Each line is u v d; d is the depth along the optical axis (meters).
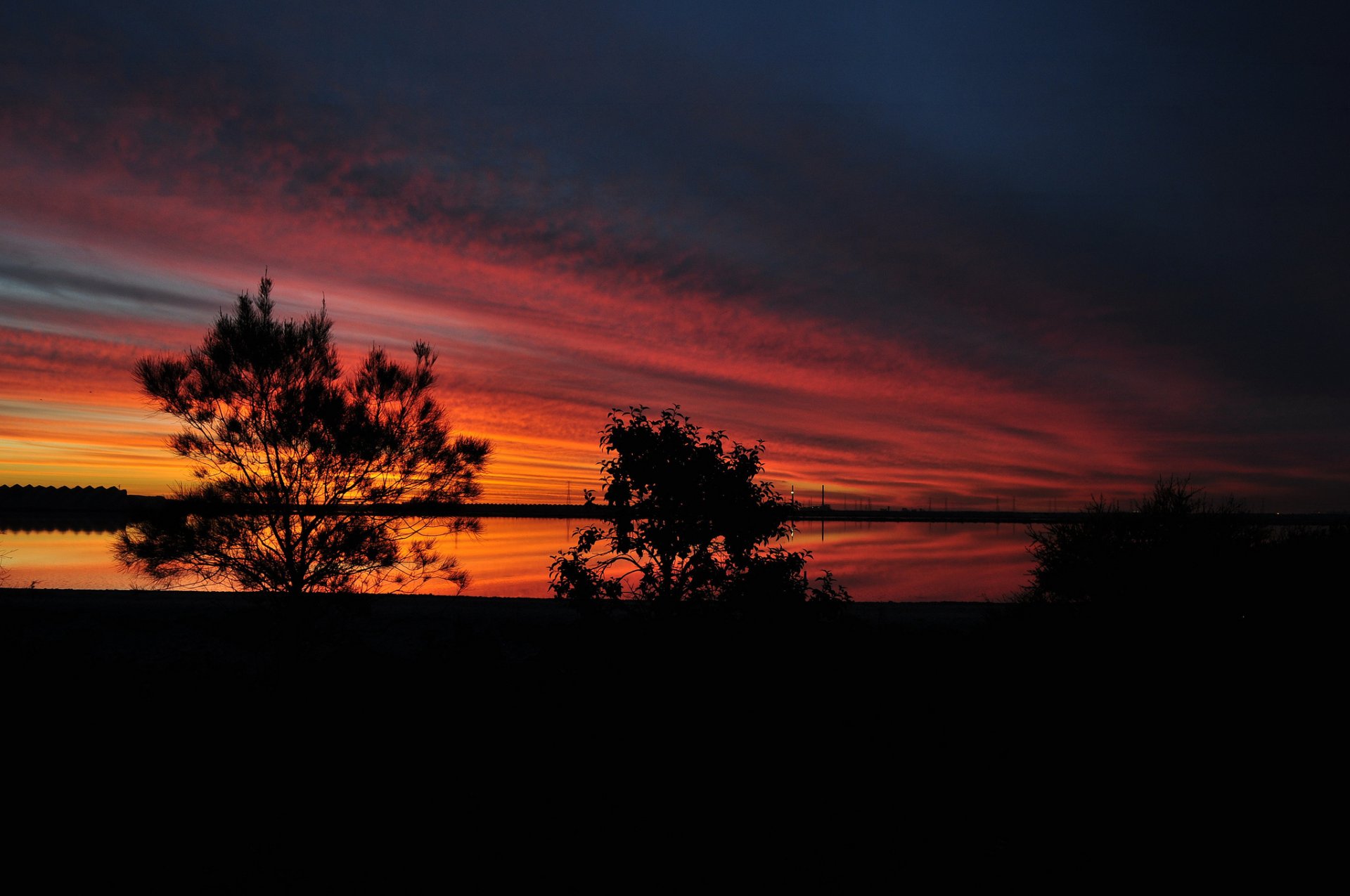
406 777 6.66
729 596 8.26
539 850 5.58
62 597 18.39
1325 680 7.84
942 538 68.94
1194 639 8.75
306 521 9.67
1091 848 5.56
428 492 9.93
